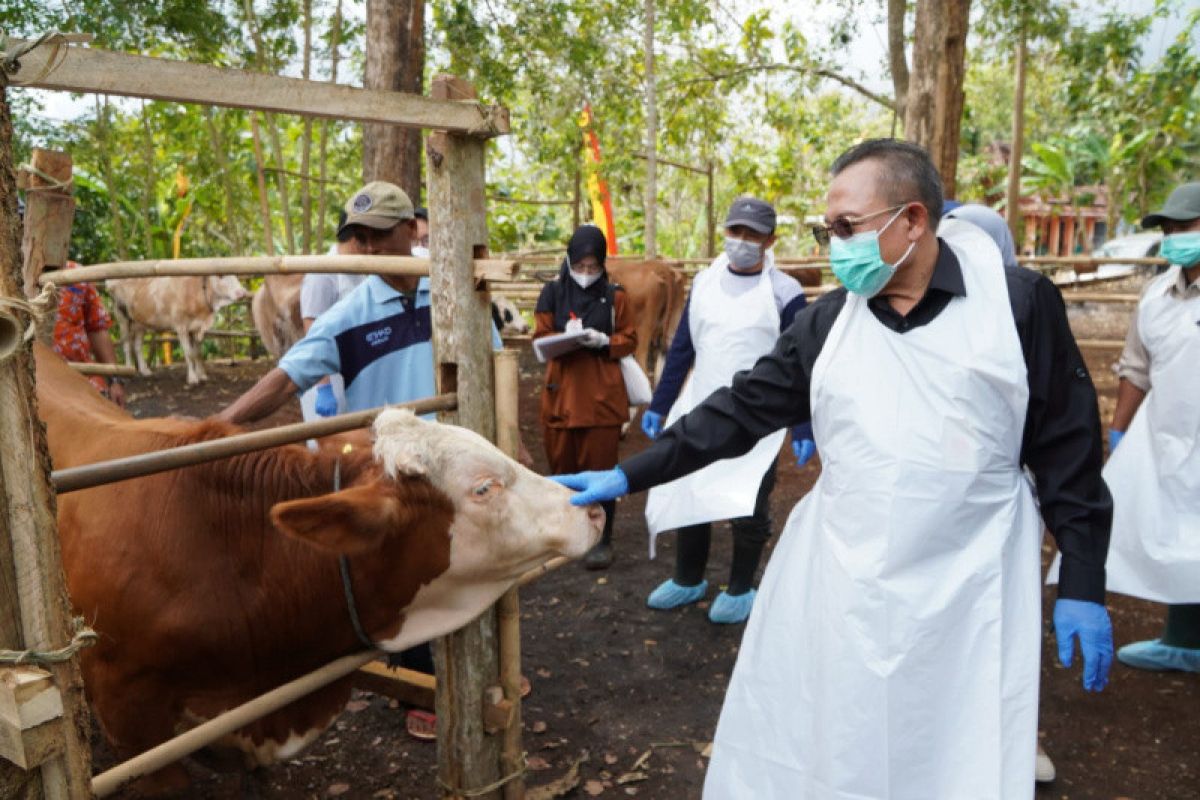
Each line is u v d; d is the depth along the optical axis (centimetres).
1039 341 184
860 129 2028
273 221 1424
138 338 1058
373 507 199
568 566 489
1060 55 1197
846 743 182
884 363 183
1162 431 341
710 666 380
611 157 1077
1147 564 343
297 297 809
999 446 179
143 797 280
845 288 202
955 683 179
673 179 1925
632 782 302
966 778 178
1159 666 370
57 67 156
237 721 200
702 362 392
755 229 376
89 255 1220
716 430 217
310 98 188
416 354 301
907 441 179
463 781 256
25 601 122
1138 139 2230
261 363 1195
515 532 215
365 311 295
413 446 208
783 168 1563
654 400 420
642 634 409
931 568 180
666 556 505
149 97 168
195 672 212
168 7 748
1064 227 3070
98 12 712
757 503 399
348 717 339
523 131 981
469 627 246
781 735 199
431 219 228
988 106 2806
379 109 199
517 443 247
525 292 1040
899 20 1169
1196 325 329
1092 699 350
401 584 216
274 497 217
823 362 192
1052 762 311
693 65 1281
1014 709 178
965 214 268
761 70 1278
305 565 213
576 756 316
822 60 1266
